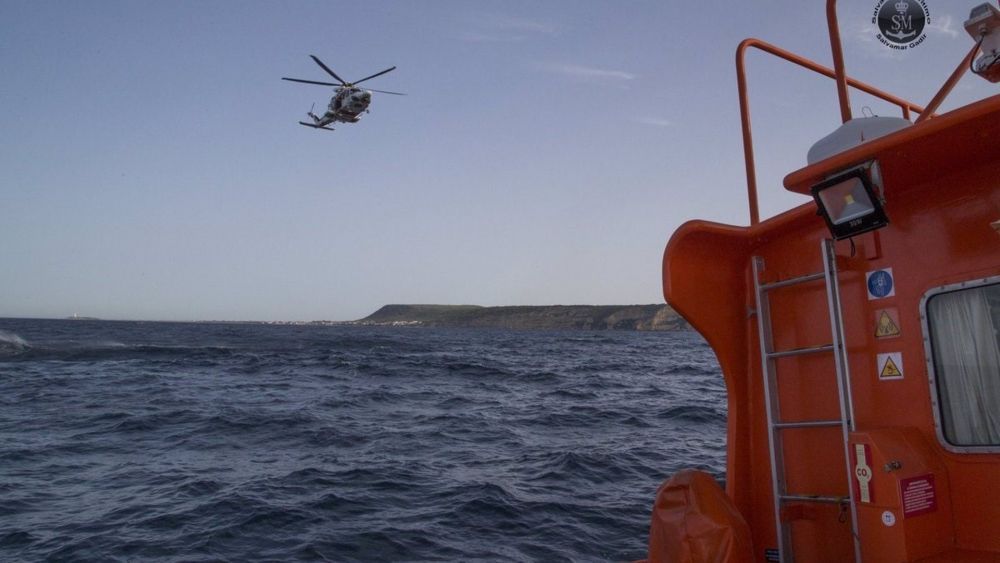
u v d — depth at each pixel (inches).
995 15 108.2
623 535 330.6
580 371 1547.7
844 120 134.3
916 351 113.5
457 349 2689.5
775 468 130.0
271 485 427.2
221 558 300.5
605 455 521.0
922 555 101.0
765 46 161.3
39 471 478.3
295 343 2947.8
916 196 115.5
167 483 438.9
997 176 105.7
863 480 106.0
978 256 107.0
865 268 121.7
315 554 304.5
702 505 116.7
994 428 103.7
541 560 297.3
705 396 995.9
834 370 125.7
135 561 299.3
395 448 562.6
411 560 297.6
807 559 125.6
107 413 765.3
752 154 154.3
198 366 1558.8
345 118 1146.7
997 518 102.0
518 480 441.4
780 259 135.5
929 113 139.9
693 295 136.5
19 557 305.7
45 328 4532.5
